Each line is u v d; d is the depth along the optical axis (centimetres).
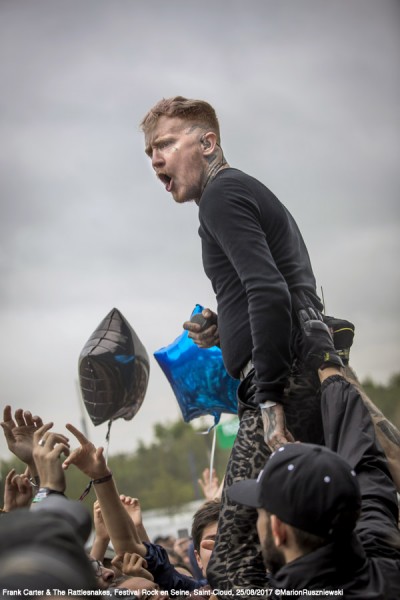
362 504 245
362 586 220
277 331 261
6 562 150
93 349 361
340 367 278
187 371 386
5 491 286
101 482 309
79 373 367
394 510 249
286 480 222
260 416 272
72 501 212
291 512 220
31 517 163
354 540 223
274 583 229
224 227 273
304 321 275
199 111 300
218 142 301
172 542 602
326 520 218
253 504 232
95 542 338
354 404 262
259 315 262
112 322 370
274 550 226
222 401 384
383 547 235
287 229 287
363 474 251
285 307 263
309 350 272
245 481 242
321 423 275
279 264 282
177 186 299
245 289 274
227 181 281
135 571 314
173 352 391
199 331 313
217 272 286
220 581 260
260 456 268
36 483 296
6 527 160
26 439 297
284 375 262
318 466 221
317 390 274
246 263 268
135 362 365
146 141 305
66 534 161
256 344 262
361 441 256
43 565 150
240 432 274
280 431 260
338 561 220
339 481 220
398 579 224
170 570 337
